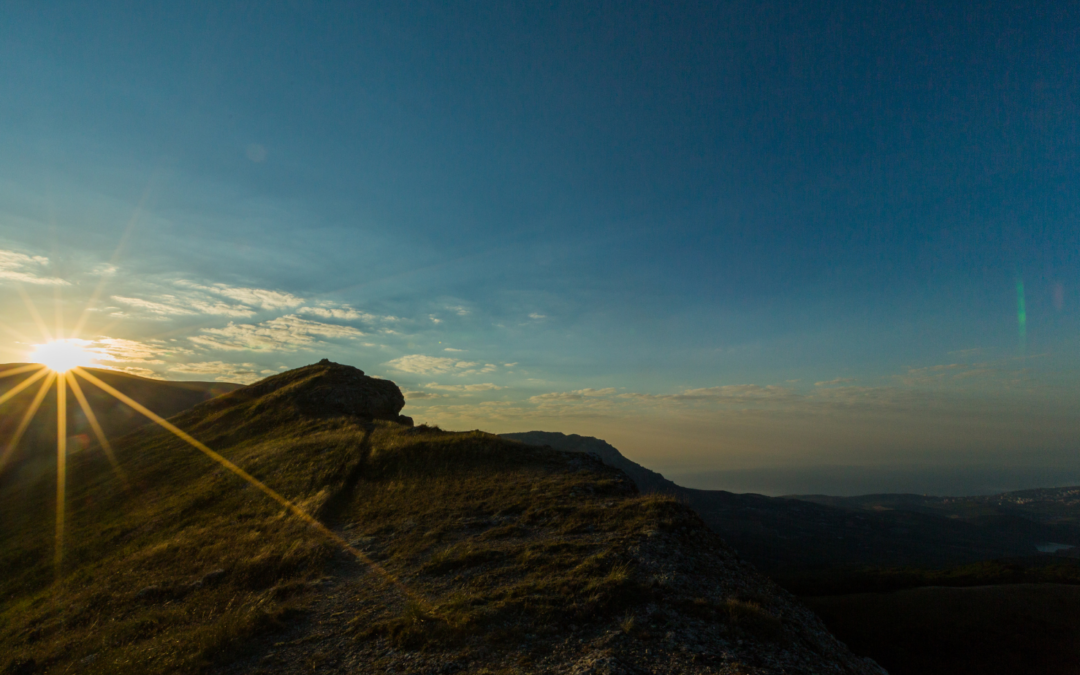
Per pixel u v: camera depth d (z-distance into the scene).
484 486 22.81
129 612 14.76
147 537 23.84
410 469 26.64
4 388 85.19
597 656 8.68
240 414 49.81
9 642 14.46
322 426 40.28
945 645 30.23
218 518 24.05
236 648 10.74
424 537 17.61
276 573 16.02
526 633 10.05
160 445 44.28
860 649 31.19
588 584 11.74
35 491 40.69
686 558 13.66
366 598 13.18
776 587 13.71
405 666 9.20
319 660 9.90
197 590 15.56
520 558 14.23
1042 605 33.34
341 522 21.22
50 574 22.44
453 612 11.03
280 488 26.77
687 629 9.88
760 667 8.67
